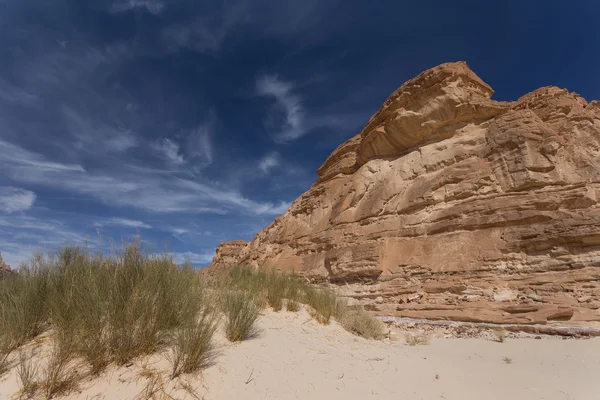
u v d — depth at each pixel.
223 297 7.34
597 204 13.83
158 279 5.95
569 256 12.80
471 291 13.79
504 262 14.07
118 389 3.62
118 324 4.38
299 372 4.94
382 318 14.61
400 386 4.88
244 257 36.75
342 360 5.92
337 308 10.83
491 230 15.27
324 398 4.18
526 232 14.07
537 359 7.42
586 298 11.20
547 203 14.38
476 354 8.18
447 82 20.55
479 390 4.82
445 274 15.32
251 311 6.52
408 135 22.66
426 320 13.20
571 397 4.52
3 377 3.64
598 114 20.55
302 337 7.03
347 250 20.53
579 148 17.22
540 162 15.84
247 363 4.86
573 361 7.01
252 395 4.00
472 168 17.80
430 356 7.62
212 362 4.60
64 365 3.83
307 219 29.58
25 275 5.79
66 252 6.50
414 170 21.03
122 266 5.80
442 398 4.45
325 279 21.42
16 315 4.61
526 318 11.06
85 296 4.83
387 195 21.42
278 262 27.86
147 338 4.47
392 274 17.31
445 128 21.16
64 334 4.17
